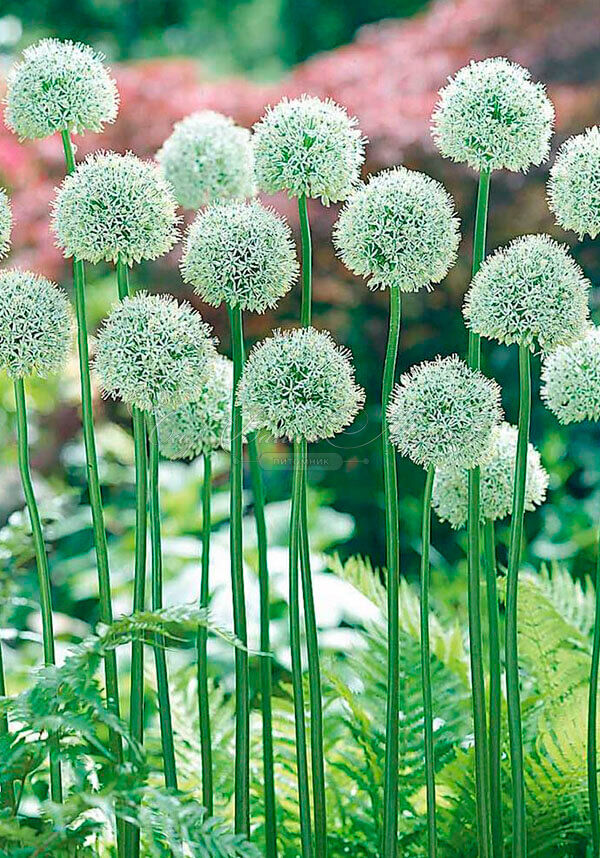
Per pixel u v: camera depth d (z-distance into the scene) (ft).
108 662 6.21
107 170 6.11
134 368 5.99
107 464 13.97
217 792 7.43
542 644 7.84
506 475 6.53
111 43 31.81
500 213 14.99
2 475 12.77
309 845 6.27
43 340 6.10
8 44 22.38
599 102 14.64
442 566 13.67
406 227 6.03
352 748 7.62
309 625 6.22
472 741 7.43
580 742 7.04
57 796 6.22
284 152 6.25
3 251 6.43
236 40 35.60
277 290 6.21
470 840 7.00
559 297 6.02
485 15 15.79
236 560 6.26
